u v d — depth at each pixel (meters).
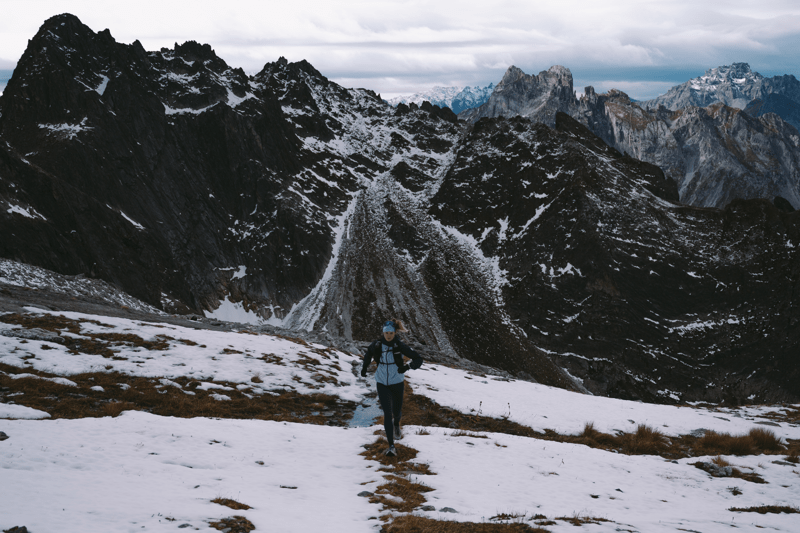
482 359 109.56
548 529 5.59
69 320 19.22
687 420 18.72
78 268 88.56
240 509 5.82
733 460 12.37
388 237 153.12
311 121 194.12
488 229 154.25
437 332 117.19
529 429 15.04
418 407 16.02
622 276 121.00
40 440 7.69
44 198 93.94
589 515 6.71
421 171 189.88
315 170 171.00
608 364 108.81
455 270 141.38
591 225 131.75
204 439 9.22
